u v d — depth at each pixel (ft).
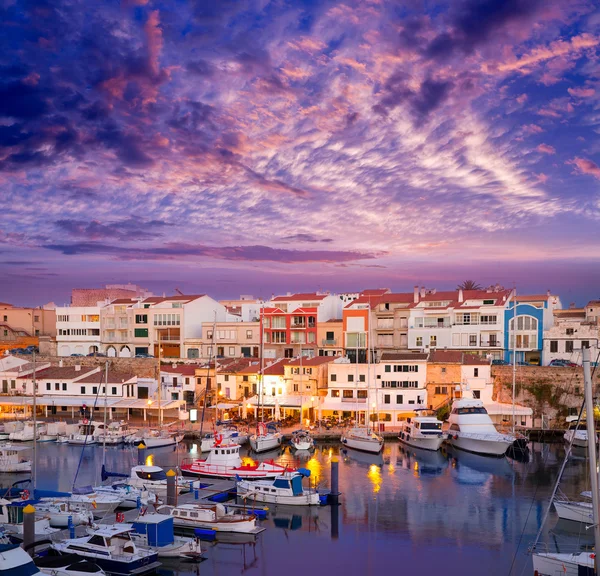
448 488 204.44
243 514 174.50
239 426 298.15
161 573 140.87
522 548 152.46
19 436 284.00
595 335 338.54
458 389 310.04
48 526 156.56
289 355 403.75
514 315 350.64
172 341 430.61
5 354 408.46
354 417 318.86
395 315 385.50
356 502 189.67
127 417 324.19
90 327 454.81
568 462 241.14
